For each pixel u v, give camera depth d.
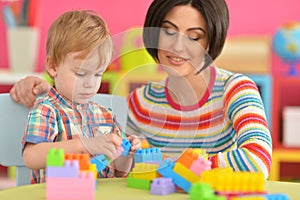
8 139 1.47
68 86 1.27
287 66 3.38
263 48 3.11
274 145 3.11
